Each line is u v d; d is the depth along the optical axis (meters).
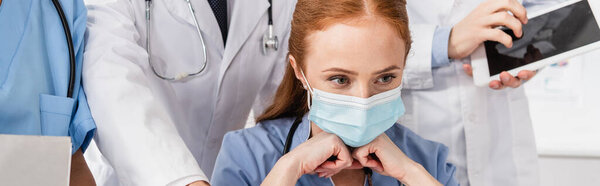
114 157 1.14
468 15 1.58
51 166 0.85
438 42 1.59
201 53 1.62
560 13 1.50
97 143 1.19
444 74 1.67
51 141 0.85
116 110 1.15
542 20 1.51
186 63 1.61
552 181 2.56
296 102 1.43
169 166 1.11
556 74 2.75
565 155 2.52
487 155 1.70
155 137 1.14
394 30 1.13
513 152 1.71
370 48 1.11
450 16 1.71
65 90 1.17
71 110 1.16
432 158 1.45
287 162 1.20
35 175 0.83
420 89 1.69
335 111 1.18
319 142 1.23
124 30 1.35
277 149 1.38
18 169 0.83
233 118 1.74
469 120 1.66
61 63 1.19
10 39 1.14
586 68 2.72
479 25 1.52
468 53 1.56
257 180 1.34
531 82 2.79
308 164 1.21
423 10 1.72
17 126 1.11
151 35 1.57
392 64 1.14
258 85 1.74
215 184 1.35
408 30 1.20
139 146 1.12
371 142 1.26
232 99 1.69
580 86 2.73
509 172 1.71
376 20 1.12
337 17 1.12
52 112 1.14
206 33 1.61
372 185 1.38
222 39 1.66
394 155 1.27
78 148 1.20
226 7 1.69
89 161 1.68
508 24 1.48
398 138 1.45
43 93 1.16
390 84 1.18
